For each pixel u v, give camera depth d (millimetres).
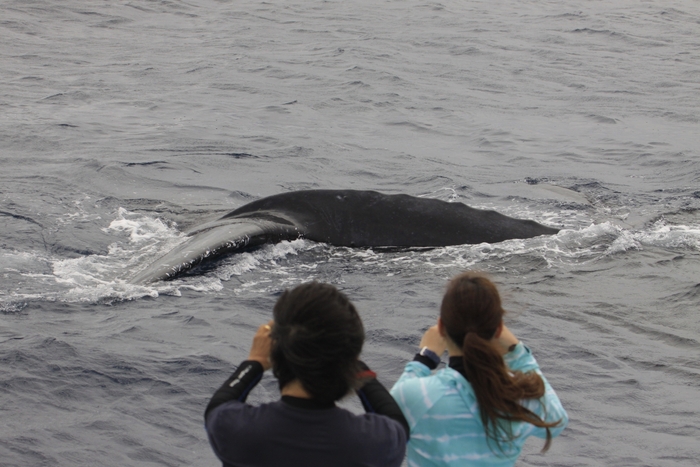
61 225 25625
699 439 13438
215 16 81875
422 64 61875
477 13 86562
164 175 32750
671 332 18203
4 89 50000
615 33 76938
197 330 17609
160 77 55656
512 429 8180
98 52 64562
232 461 7352
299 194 25344
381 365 16094
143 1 86500
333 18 81625
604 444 13258
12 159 34344
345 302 7574
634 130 44000
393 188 32562
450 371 8367
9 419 13320
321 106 48406
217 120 43875
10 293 19609
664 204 29969
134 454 12477
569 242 24406
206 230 24000
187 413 13891
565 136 42625
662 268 22547
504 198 30844
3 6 77688
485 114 47719
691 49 70750
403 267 22500
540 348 17078
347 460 7270
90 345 16297
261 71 57844
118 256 23141
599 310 19531
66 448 12500
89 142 37875
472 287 8289
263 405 7523
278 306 7594
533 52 68062
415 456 8344
